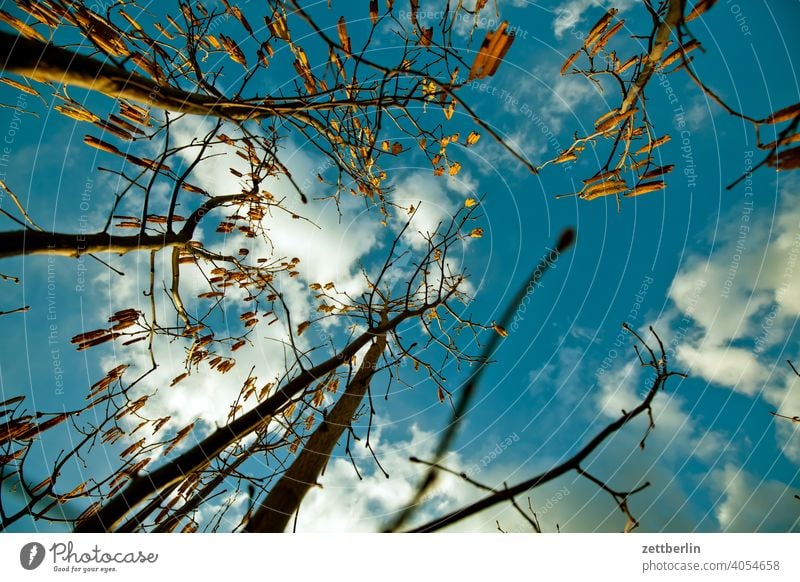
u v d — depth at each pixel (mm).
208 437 3121
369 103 3037
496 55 2082
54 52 2295
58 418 3490
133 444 3969
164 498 3375
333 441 3484
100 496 3691
